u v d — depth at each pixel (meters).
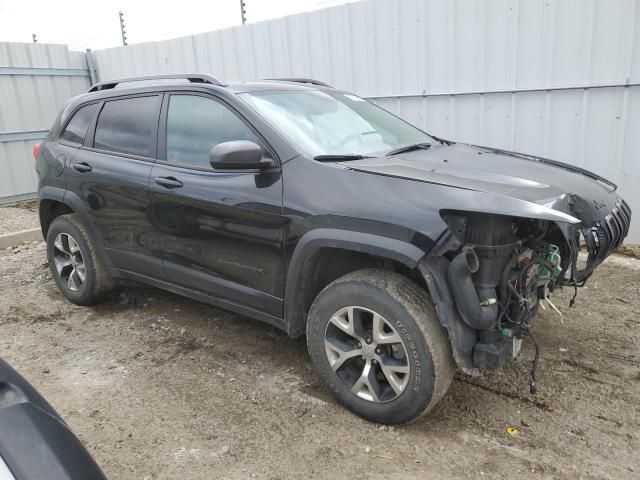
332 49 7.26
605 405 3.16
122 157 4.12
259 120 3.36
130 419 3.12
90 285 4.56
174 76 4.00
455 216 2.66
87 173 4.29
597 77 5.54
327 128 3.64
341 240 2.88
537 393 3.29
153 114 3.99
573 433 2.92
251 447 2.85
